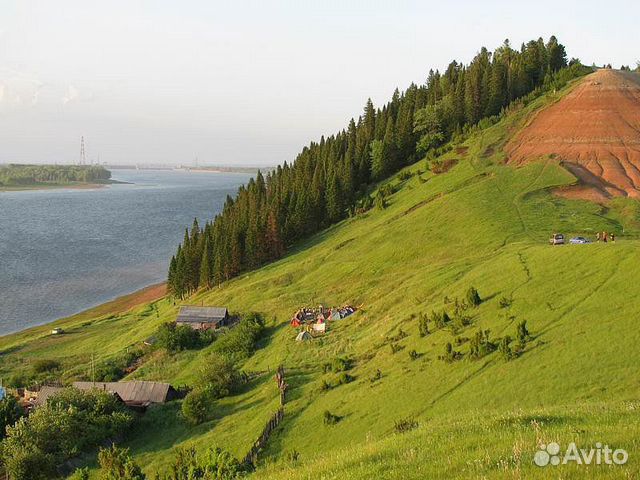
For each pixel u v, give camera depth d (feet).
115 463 126.62
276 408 194.49
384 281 300.81
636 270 173.68
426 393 159.74
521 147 407.03
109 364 294.46
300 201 464.65
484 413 108.06
